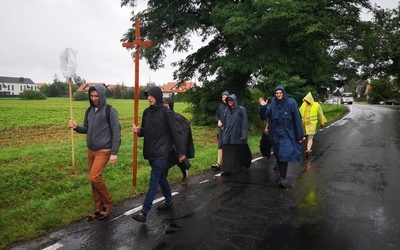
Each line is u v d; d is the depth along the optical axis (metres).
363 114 28.22
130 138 12.40
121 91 91.50
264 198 5.41
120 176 7.02
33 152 9.18
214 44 16.59
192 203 5.21
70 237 3.99
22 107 36.66
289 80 13.55
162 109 4.58
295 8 12.29
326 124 19.06
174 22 15.37
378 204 5.03
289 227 4.19
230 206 5.04
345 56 27.80
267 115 6.30
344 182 6.33
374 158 8.66
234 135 6.83
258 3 12.38
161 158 4.52
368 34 28.73
